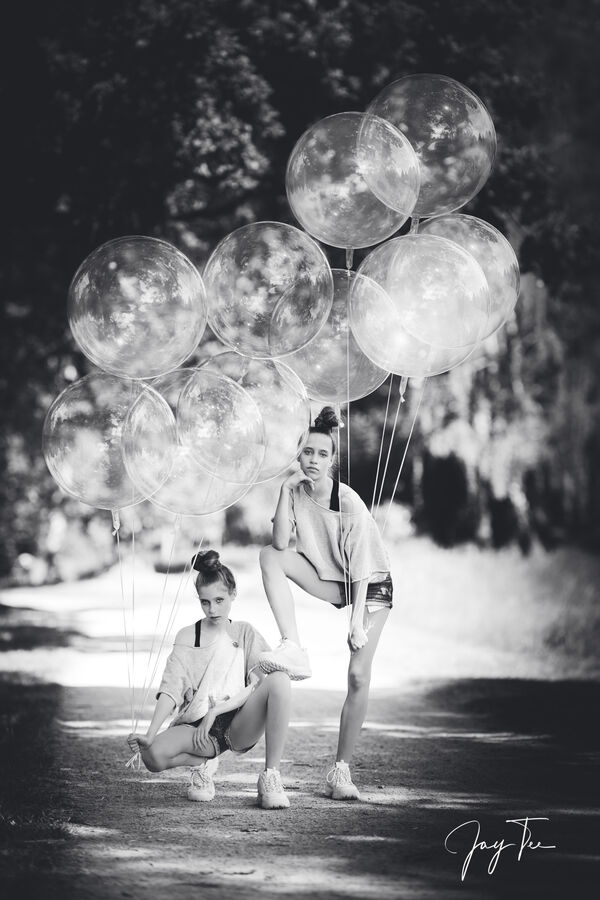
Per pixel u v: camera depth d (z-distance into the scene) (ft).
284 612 21.30
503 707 34.83
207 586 20.94
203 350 47.83
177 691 20.76
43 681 41.14
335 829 18.61
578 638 53.16
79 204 45.24
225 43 41.16
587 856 17.19
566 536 95.45
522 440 90.53
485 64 46.65
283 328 21.89
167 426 21.62
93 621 70.95
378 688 39.42
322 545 21.49
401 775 23.72
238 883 15.35
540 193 48.85
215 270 22.24
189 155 43.73
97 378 22.56
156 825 18.85
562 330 90.12
